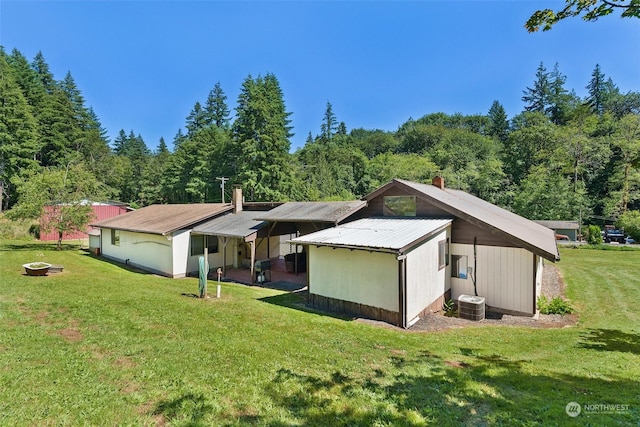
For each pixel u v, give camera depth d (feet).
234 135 136.87
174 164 161.89
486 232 34.96
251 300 35.17
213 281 48.29
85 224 75.15
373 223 39.55
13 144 108.37
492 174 147.74
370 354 19.60
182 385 14.76
